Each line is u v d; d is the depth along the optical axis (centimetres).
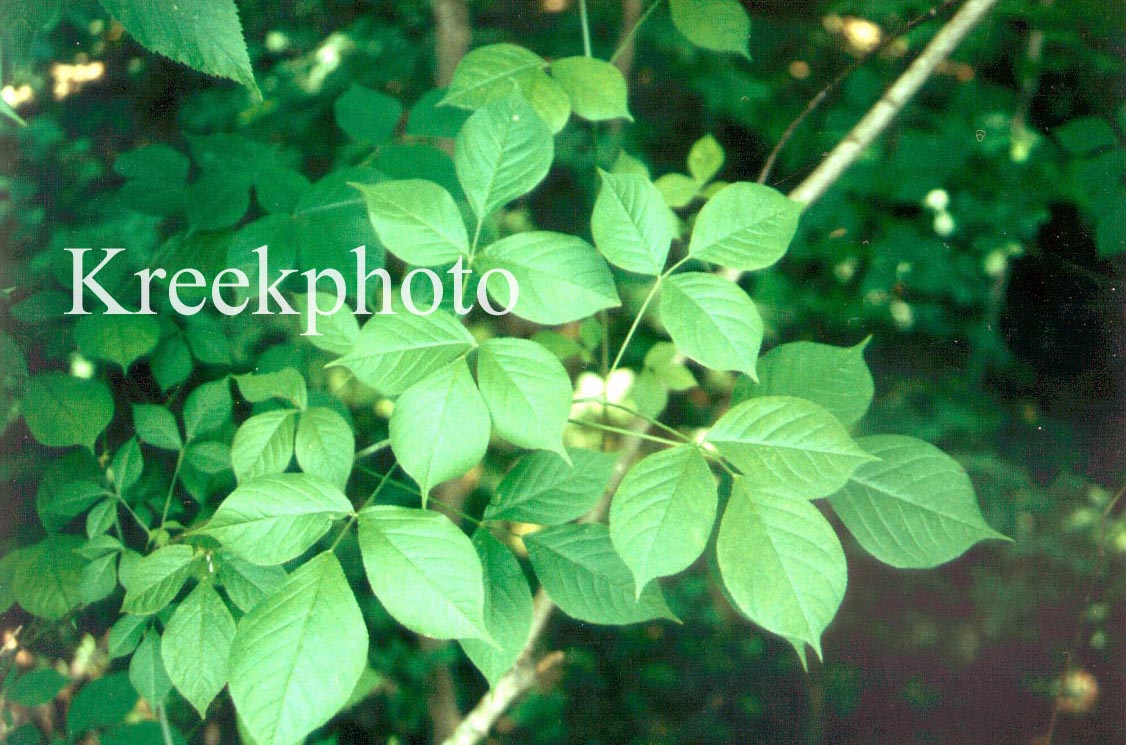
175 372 106
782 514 72
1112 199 138
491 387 73
